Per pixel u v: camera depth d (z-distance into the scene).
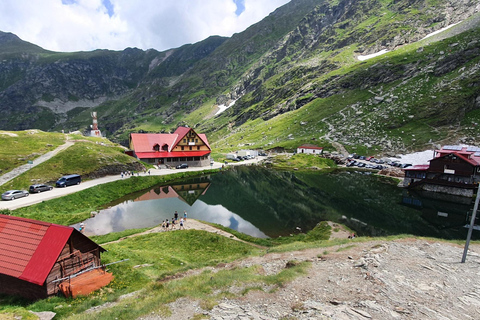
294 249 27.41
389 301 13.46
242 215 51.50
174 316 13.11
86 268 21.56
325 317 11.62
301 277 17.42
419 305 12.97
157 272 23.97
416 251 22.91
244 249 33.25
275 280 17.16
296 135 159.88
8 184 54.31
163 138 103.81
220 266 23.92
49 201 48.84
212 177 89.31
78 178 63.31
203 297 15.20
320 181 83.88
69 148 75.50
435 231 42.84
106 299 18.06
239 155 139.38
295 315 12.23
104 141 99.50
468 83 127.94
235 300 14.45
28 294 18.56
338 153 123.00
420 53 173.88
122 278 21.81
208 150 110.50
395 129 126.06
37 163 65.31
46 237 19.48
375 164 103.81
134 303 15.65
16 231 20.06
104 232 40.72
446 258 21.19
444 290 14.95
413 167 77.00
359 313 12.00
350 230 42.75
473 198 62.94
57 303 17.47
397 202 60.53
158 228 40.84
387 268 18.33
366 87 177.62
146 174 80.00
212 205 58.41
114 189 64.50
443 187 67.69
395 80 166.75
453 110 118.62
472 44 147.75
